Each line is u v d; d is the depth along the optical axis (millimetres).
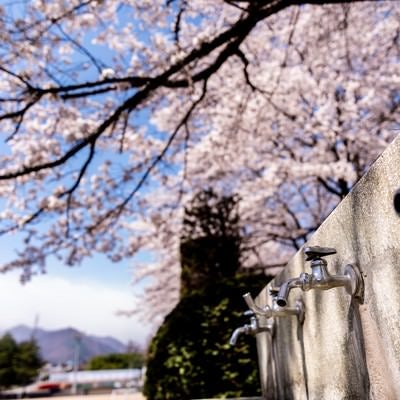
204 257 5758
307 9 6070
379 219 1027
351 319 1236
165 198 8055
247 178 7777
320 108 6125
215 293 4074
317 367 1572
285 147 7125
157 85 3914
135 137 6203
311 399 1652
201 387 3662
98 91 4121
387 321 1000
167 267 8773
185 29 5789
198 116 6734
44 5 4488
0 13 4027
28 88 3924
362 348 1156
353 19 6156
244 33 3744
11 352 27109
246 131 6547
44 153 5590
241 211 7328
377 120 6660
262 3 3605
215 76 6180
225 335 3846
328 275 1210
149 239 7234
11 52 4430
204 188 7457
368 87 6383
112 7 4879
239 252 6105
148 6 4887
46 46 4625
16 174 3984
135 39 5508
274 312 1769
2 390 25766
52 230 6379
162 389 3840
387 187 983
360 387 1179
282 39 6543
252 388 3629
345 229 1250
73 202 6043
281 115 6512
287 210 7738
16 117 4383
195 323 3939
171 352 3865
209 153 6766
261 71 6305
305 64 6637
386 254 997
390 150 970
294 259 1821
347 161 6430
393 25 6129
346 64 6488
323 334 1499
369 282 1100
